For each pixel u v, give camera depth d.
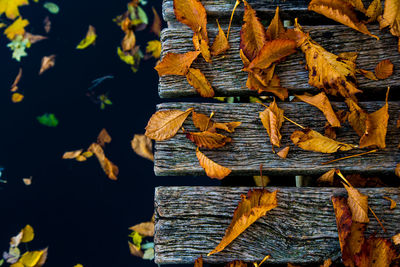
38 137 2.06
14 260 1.97
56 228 2.00
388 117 1.52
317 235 1.49
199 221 1.50
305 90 1.54
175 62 1.51
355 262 1.47
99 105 2.11
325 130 1.52
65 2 2.24
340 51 1.55
